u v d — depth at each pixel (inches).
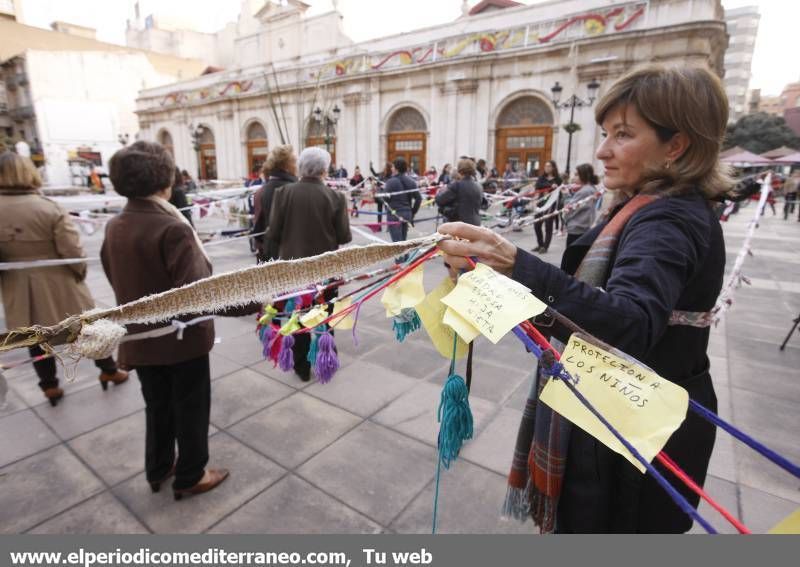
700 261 34.6
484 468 90.6
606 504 41.4
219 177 1157.7
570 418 28.9
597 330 28.3
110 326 29.5
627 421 27.6
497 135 730.2
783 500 82.0
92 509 80.1
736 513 79.0
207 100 1118.4
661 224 33.7
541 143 695.7
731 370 133.6
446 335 36.6
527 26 661.9
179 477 80.8
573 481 42.0
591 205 230.8
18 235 102.4
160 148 70.6
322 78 896.9
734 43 2554.1
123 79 1413.6
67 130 1166.3
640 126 37.3
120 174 67.2
